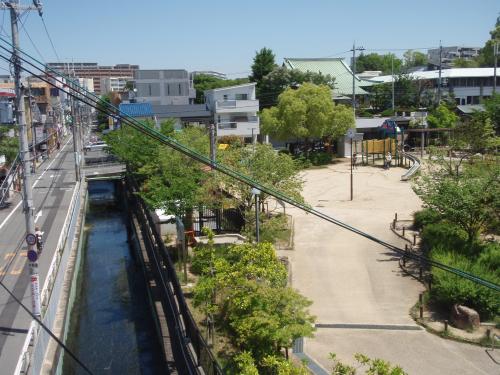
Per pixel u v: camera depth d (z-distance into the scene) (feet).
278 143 205.05
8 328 55.01
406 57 376.07
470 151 96.68
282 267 47.75
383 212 101.55
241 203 80.07
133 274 90.17
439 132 179.83
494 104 157.48
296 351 46.70
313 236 85.10
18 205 126.72
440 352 47.60
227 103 203.00
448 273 55.62
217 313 52.75
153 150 105.29
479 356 46.75
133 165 124.88
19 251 86.63
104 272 91.81
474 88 245.24
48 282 63.10
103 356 59.26
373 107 244.01
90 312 72.84
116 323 68.69
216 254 57.88
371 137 201.05
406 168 154.40
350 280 65.67
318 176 148.66
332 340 50.39
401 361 46.09
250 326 41.06
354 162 164.35
